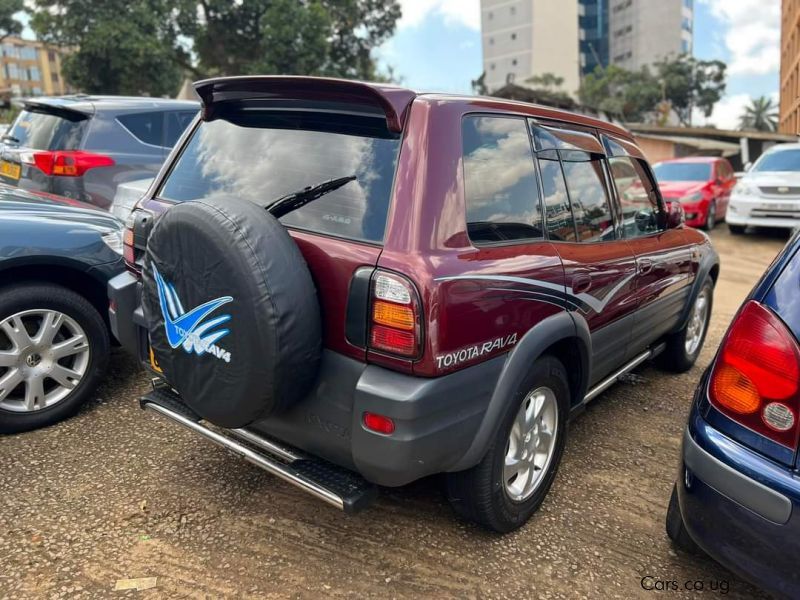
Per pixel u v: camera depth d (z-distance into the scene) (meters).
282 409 2.17
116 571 2.38
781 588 1.84
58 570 2.37
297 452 2.41
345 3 26.23
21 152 5.92
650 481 3.21
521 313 2.41
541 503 2.91
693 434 2.07
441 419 2.11
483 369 2.26
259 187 2.51
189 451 3.27
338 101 2.36
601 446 3.57
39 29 22.02
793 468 1.82
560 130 3.00
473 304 2.16
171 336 2.28
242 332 2.04
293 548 2.55
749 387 1.92
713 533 1.97
